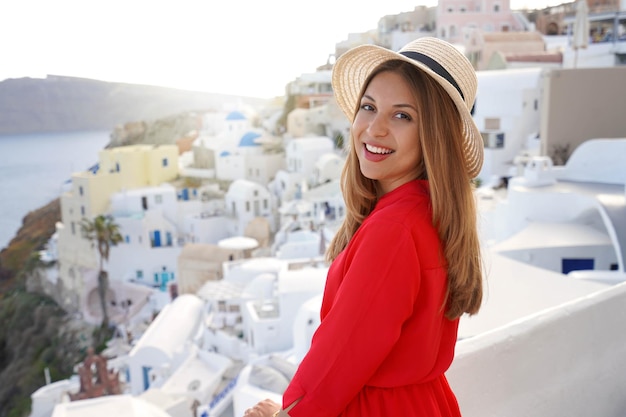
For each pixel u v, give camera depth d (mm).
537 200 11867
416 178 1312
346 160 1496
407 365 1190
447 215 1183
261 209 41594
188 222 42625
